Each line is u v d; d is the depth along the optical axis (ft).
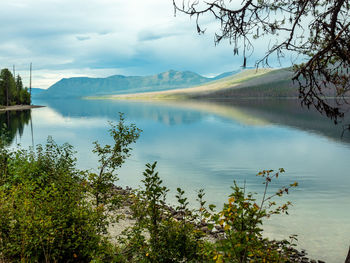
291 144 106.52
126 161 69.82
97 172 54.85
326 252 25.20
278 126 175.52
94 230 17.21
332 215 34.17
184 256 15.16
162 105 604.49
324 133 137.49
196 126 187.21
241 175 57.52
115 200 23.99
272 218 32.60
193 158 77.36
